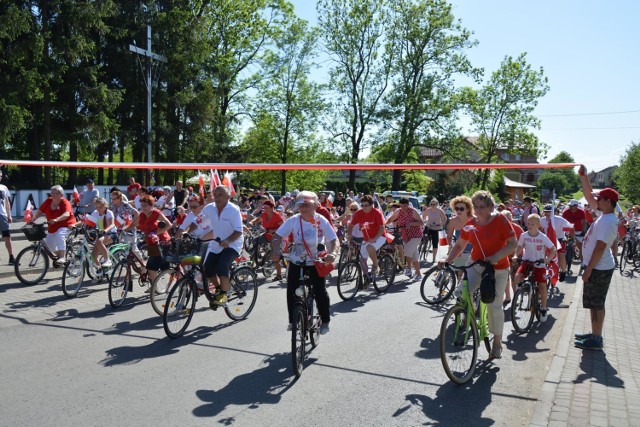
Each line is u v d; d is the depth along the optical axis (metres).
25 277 8.92
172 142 29.08
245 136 38.88
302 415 4.16
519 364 5.66
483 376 5.25
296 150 39.44
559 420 4.06
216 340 6.19
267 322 7.11
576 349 6.11
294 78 37.00
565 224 10.30
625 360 5.73
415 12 34.78
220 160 32.34
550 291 9.76
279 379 4.95
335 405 4.38
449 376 4.84
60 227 9.29
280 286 10.00
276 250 5.51
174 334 6.19
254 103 36.88
